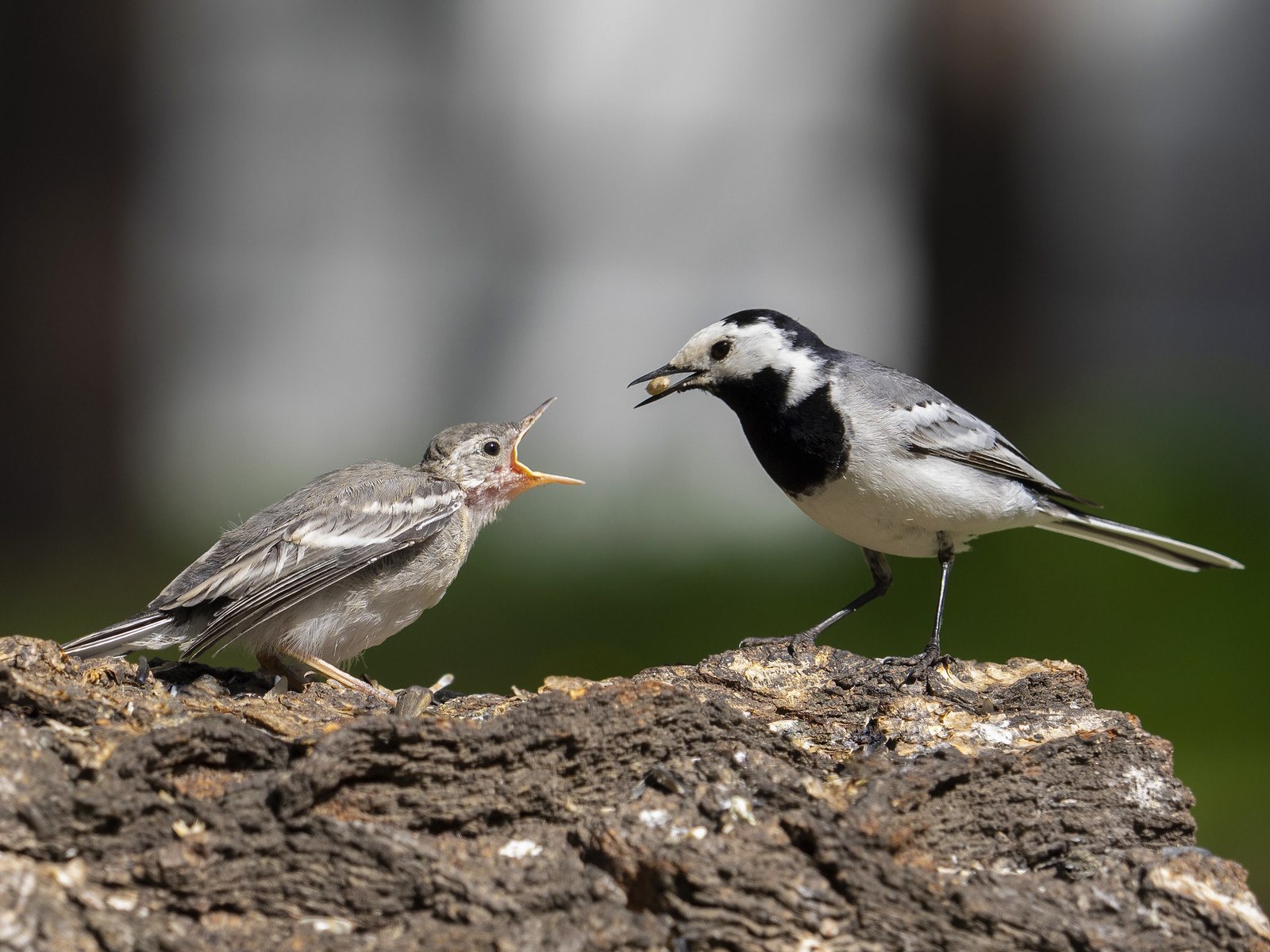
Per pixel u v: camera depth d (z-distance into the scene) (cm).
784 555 1530
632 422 1944
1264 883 894
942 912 447
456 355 2009
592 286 2023
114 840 453
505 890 455
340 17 1975
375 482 745
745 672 663
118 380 1761
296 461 1908
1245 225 2142
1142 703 1138
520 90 2017
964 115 1966
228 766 493
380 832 458
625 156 2023
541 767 499
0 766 467
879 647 1222
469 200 2019
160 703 538
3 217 1706
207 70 1938
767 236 2027
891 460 747
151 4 1831
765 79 2009
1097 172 2073
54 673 555
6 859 442
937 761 518
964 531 775
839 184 2014
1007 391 1978
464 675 1186
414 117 2005
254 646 709
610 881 461
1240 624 1241
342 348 1991
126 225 1775
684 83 2019
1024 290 2011
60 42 1703
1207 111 2123
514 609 1359
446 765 488
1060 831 510
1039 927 446
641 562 1512
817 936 442
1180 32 2091
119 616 1345
